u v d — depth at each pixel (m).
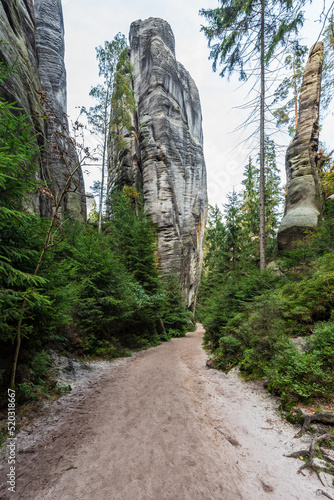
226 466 2.85
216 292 14.02
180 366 8.13
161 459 2.94
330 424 3.47
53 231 4.84
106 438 3.43
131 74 32.41
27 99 12.27
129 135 29.72
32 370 4.86
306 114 18.12
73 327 8.10
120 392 5.37
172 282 22.55
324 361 4.42
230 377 6.55
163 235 26.80
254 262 16.83
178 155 30.64
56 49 20.14
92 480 2.55
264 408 4.49
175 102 32.59
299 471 2.74
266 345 6.19
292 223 14.45
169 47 34.22
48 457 2.95
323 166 17.94
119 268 10.52
